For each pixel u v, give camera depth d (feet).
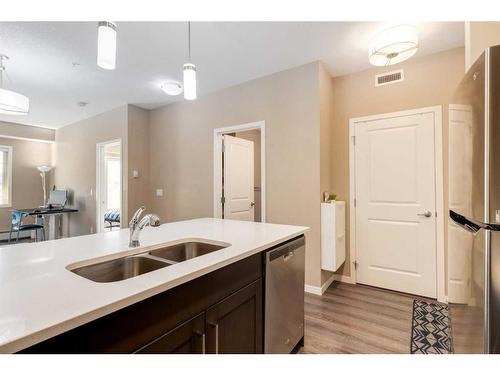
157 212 14.60
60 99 13.34
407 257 9.19
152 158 14.89
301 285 6.16
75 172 17.94
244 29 7.46
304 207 9.60
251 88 11.02
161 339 2.98
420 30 7.49
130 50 8.64
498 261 3.10
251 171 14.21
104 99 13.39
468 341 3.81
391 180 9.48
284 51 8.71
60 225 18.76
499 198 3.09
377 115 9.77
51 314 2.21
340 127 10.59
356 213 10.19
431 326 7.04
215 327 3.73
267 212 10.46
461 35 7.75
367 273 9.97
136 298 2.64
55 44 8.19
